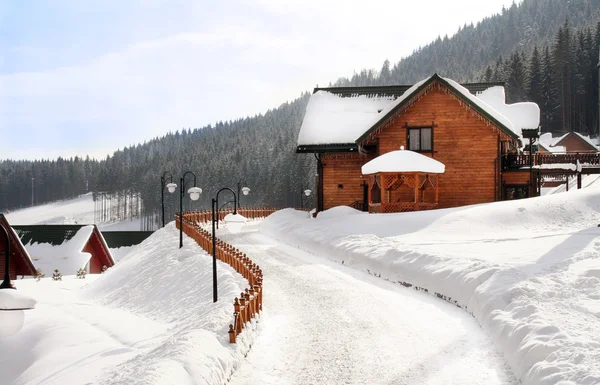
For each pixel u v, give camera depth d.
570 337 9.25
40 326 20.41
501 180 36.44
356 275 20.28
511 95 110.44
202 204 142.88
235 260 21.62
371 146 38.59
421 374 10.04
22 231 45.31
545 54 115.50
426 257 18.42
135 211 184.50
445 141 35.47
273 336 12.82
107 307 26.64
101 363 14.70
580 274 13.63
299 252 27.19
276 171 126.81
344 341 12.25
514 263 15.93
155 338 16.69
